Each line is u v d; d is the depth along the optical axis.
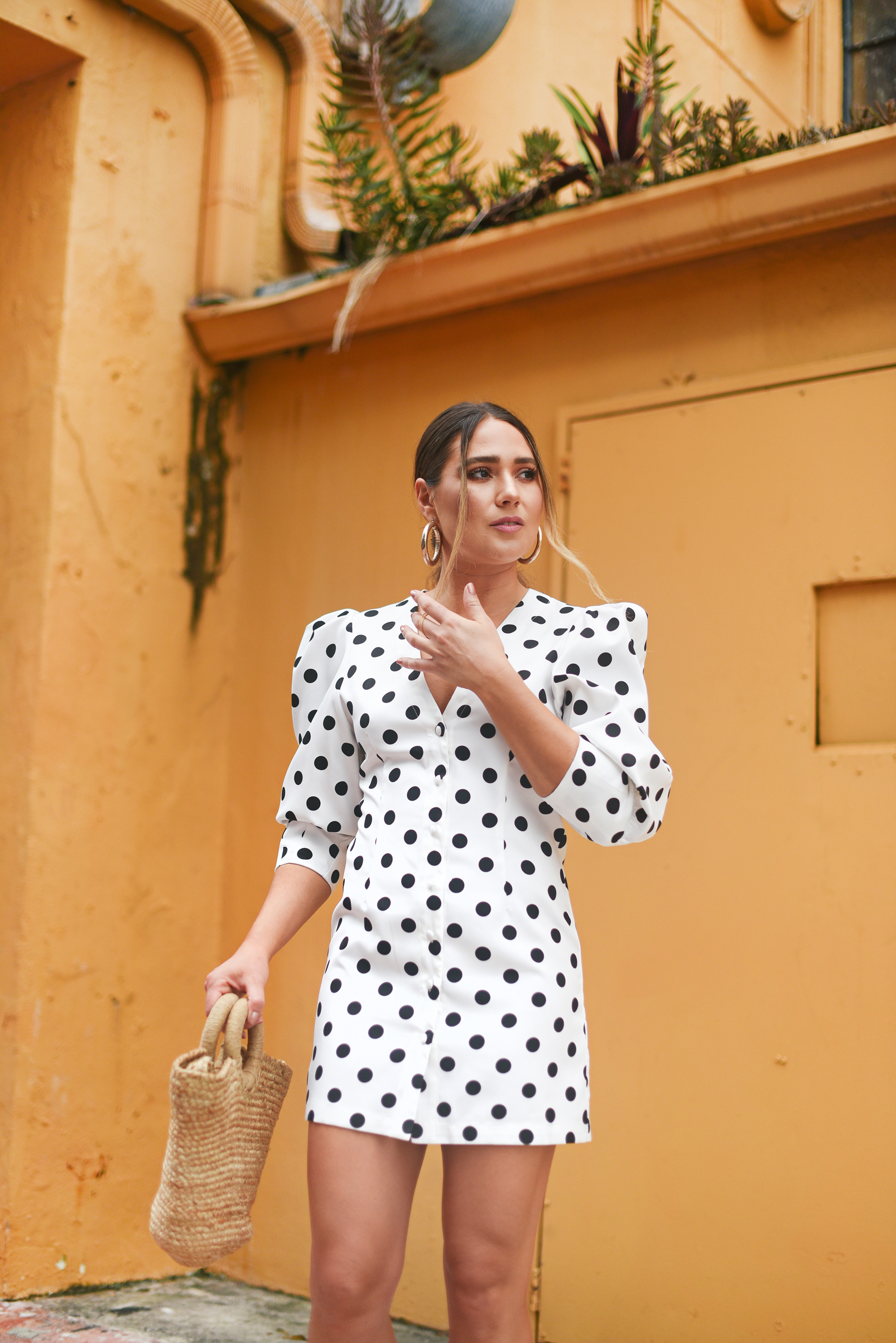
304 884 1.95
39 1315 3.12
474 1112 1.65
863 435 2.86
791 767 2.86
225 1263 3.58
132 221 3.76
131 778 3.63
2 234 3.74
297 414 3.94
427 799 1.79
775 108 5.06
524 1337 1.69
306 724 2.06
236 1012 1.73
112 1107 3.49
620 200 3.11
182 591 3.82
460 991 1.70
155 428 3.79
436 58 4.05
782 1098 2.77
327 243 4.14
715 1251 2.80
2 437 3.63
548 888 1.78
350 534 3.77
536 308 3.45
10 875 3.38
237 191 3.97
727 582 3.01
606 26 4.95
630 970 3.01
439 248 3.43
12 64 3.68
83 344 3.60
